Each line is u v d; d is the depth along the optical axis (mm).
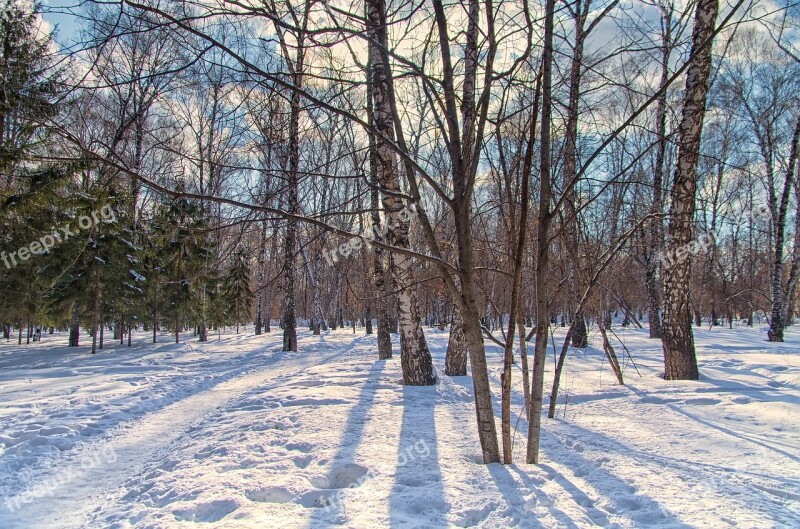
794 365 9414
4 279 18531
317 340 22344
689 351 8445
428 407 6570
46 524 3516
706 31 7891
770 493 3322
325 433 5137
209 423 6191
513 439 4875
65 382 10000
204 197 2607
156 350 18484
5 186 9555
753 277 33500
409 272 8438
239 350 18266
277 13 3248
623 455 4203
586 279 6957
